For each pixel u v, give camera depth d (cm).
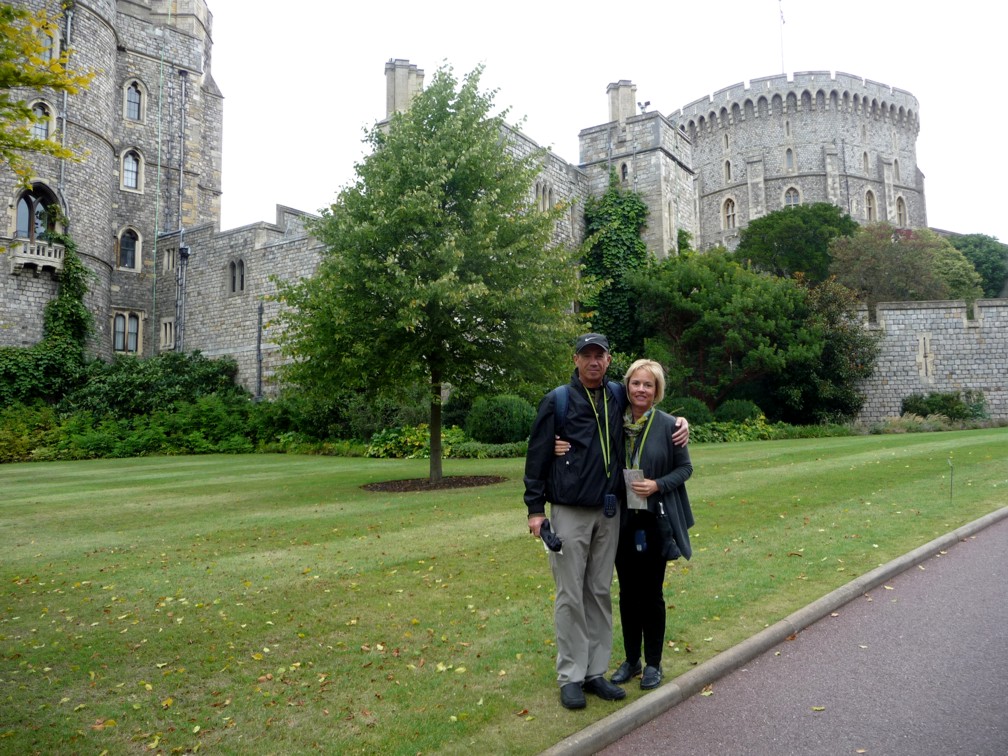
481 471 1598
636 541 392
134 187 3859
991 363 2856
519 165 1417
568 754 325
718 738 346
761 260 4175
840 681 403
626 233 3334
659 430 408
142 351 3788
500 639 478
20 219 3056
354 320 1300
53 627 543
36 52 724
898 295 3831
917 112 6600
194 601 600
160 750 343
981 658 425
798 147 6191
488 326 1358
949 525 760
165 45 4019
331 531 889
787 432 2523
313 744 342
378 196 1307
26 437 2550
